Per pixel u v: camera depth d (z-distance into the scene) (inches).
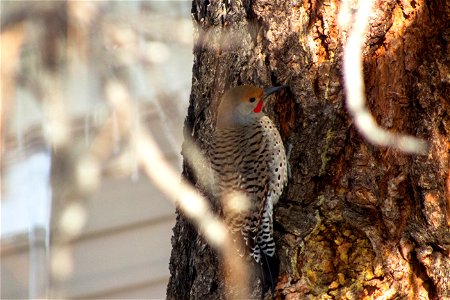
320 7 447.8
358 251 431.2
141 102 459.2
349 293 425.1
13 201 494.0
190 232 462.3
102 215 614.2
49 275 445.4
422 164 425.7
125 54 431.2
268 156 454.9
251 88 459.8
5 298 562.9
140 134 437.1
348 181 435.2
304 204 446.9
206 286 451.8
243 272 449.1
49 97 425.4
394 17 438.9
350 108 406.3
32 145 483.8
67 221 440.8
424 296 421.1
